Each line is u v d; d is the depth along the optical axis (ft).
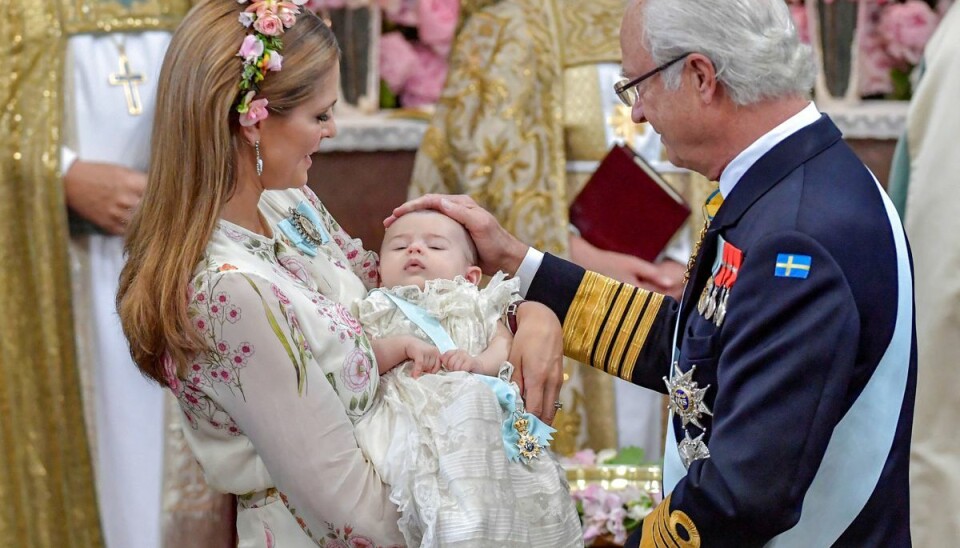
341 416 18.29
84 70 32.63
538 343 20.86
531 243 34.42
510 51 35.60
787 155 17.75
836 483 17.72
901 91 40.04
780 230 16.98
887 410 17.58
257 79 18.24
